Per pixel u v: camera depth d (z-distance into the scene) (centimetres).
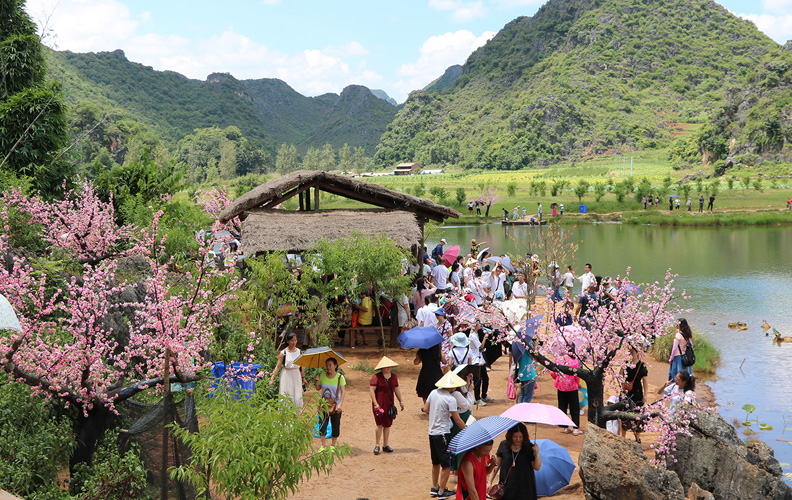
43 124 2236
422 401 1359
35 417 799
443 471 861
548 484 873
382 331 1712
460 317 1288
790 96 15750
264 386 1075
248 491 632
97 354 844
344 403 1334
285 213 1970
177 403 816
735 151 15762
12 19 2616
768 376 1736
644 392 1093
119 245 1767
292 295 1477
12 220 1482
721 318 2459
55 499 730
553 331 1055
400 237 1786
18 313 816
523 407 790
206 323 1151
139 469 754
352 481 927
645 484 820
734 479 987
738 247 4806
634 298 1034
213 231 1969
